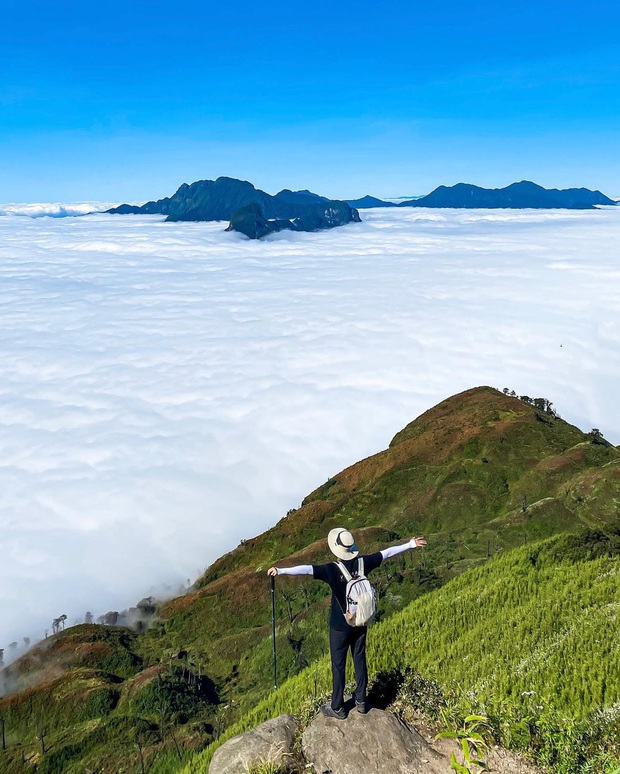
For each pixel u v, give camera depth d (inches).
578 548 1328.7
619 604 811.4
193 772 762.2
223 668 3051.2
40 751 2625.5
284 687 902.4
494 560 1408.7
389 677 406.0
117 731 2615.7
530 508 3459.6
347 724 338.6
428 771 317.7
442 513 4143.7
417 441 5403.5
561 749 342.3
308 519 4859.7
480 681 622.2
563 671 595.8
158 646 3718.0
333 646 331.6
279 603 3654.0
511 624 916.6
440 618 1093.8
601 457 4220.0
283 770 328.5
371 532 3806.6
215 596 4052.7
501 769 326.3
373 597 320.5
